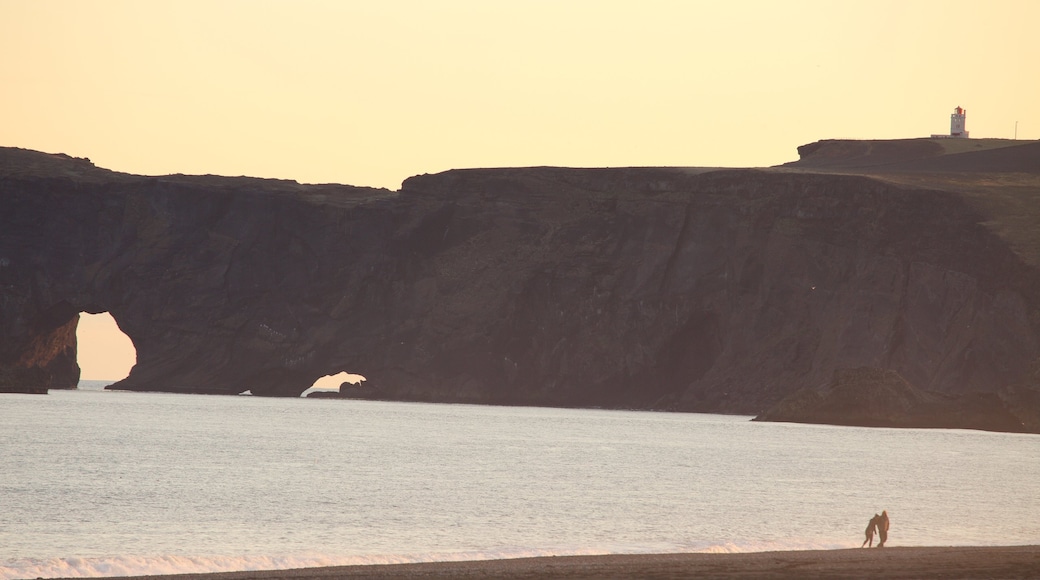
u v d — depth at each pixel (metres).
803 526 117.44
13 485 139.12
